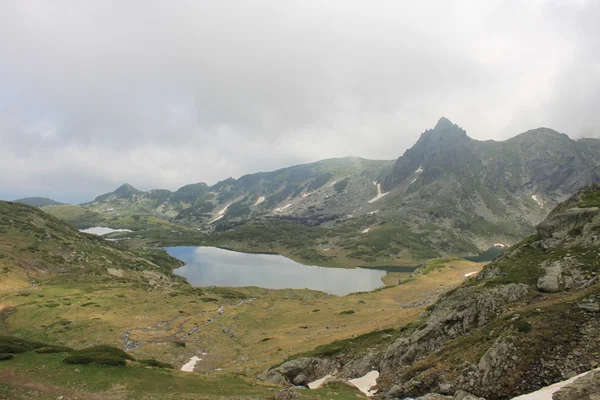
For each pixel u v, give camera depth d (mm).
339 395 40562
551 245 63281
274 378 59906
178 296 153125
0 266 157750
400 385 42250
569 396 25766
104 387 36188
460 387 36750
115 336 92688
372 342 65188
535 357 35281
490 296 52250
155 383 38750
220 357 83562
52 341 86938
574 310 39750
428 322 57062
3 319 101188
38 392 33438
